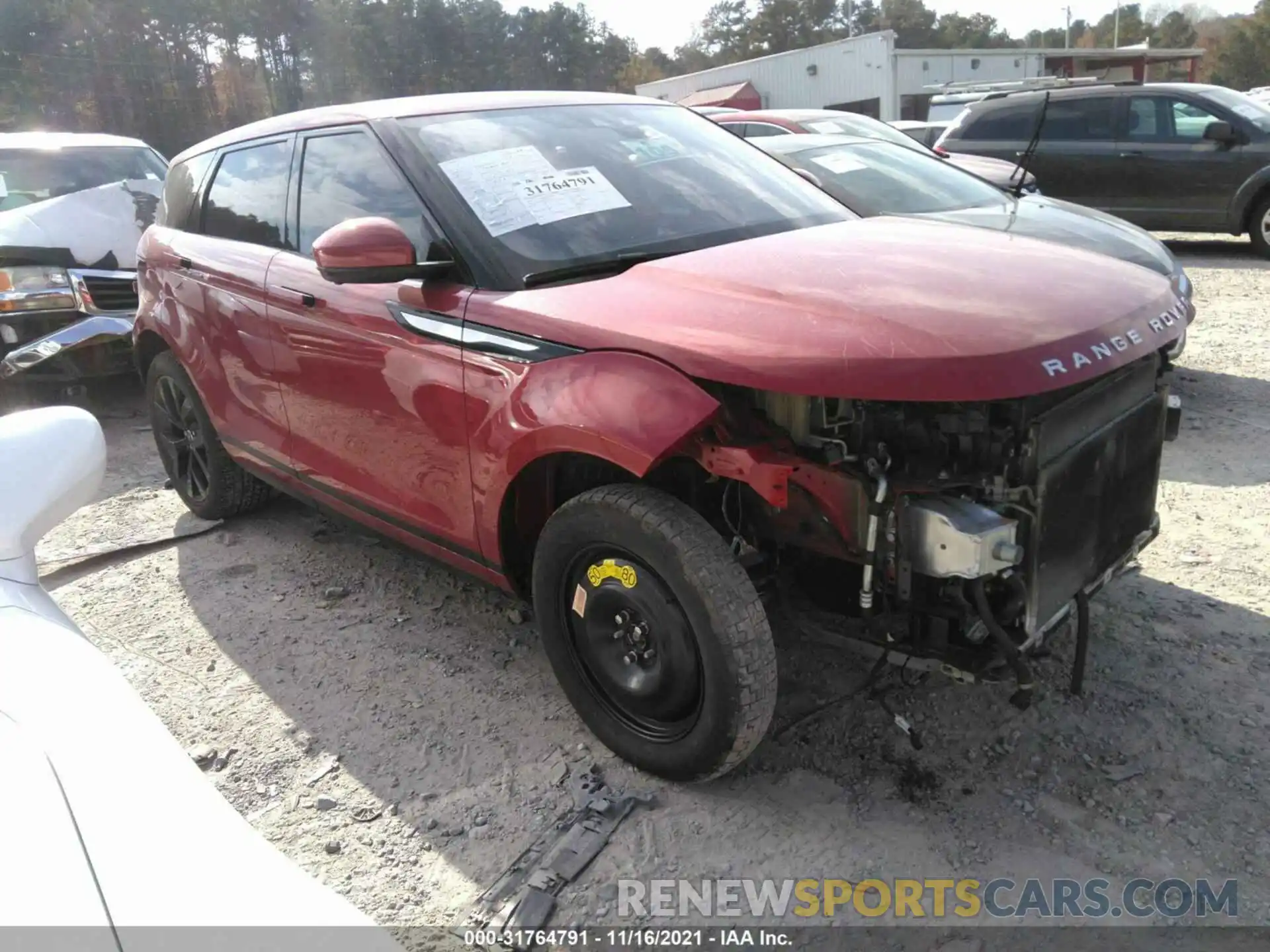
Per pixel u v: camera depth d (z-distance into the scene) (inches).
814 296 97.3
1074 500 97.4
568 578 109.3
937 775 107.0
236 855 53.9
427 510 125.1
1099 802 102.0
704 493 107.3
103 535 187.6
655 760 105.4
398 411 123.7
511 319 108.3
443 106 137.4
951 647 97.7
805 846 98.0
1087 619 107.4
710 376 91.7
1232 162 411.2
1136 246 195.0
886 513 93.7
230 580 164.6
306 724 123.2
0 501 78.2
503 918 90.8
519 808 105.9
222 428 167.9
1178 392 235.5
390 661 136.7
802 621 107.8
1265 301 334.3
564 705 124.3
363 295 127.4
